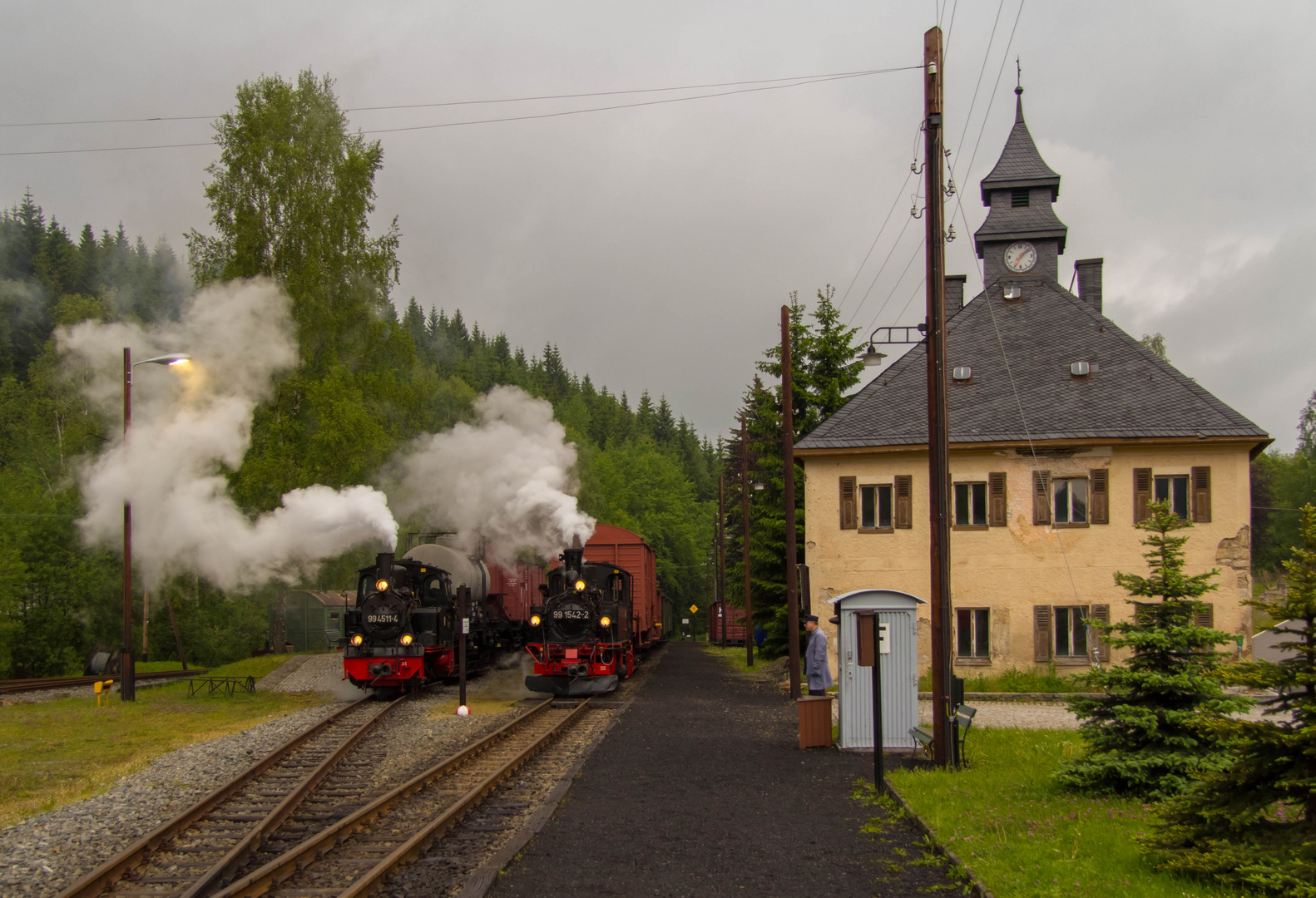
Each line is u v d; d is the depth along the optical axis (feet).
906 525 73.05
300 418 93.30
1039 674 69.41
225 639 129.29
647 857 26.14
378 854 26.73
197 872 25.64
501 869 24.43
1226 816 21.76
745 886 23.57
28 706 66.54
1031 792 32.07
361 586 71.82
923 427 73.41
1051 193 83.71
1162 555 32.83
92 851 27.99
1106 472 70.90
